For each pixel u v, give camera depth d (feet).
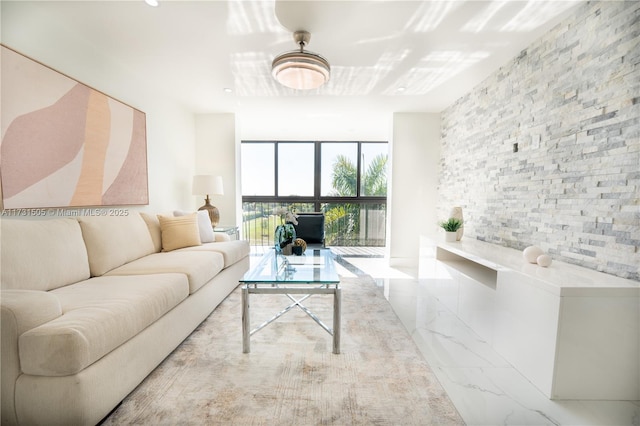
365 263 14.43
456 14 6.23
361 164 18.80
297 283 5.92
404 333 6.86
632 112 4.92
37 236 5.22
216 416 4.15
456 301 7.93
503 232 8.64
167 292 5.54
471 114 10.62
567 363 4.55
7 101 5.57
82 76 7.36
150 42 7.48
